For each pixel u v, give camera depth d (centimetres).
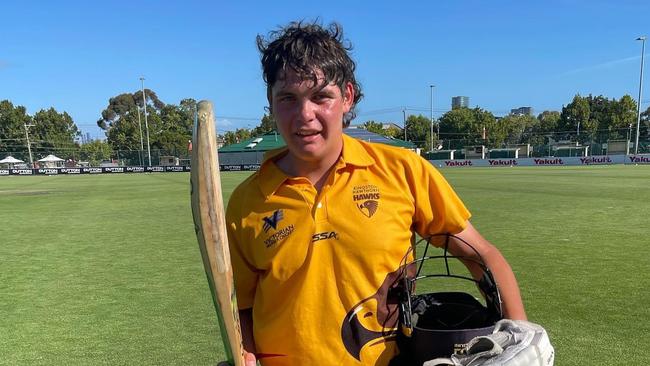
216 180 128
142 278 594
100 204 1598
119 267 659
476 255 164
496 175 2734
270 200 157
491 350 122
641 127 6694
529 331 130
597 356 336
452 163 4788
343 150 157
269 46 154
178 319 440
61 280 595
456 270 573
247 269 165
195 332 407
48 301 507
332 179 153
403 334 148
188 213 1284
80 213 1341
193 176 127
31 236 952
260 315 159
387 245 148
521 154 5150
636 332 376
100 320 443
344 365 147
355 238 147
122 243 847
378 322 147
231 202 168
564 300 457
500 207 1202
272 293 154
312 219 150
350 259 147
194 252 750
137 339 395
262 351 159
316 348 147
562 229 862
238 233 163
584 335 373
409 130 8162
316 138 150
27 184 3095
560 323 399
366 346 147
